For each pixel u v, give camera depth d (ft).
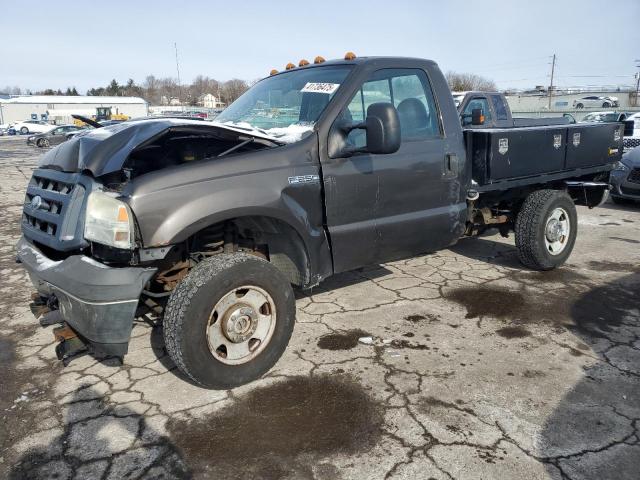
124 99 231.91
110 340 9.27
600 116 61.62
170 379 11.04
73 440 9.07
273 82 14.90
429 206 13.83
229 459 8.48
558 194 17.10
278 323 10.77
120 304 9.11
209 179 10.04
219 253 11.60
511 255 19.77
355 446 8.73
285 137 11.84
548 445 8.71
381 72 12.95
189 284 9.66
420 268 18.24
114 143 10.25
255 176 10.54
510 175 15.44
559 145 17.06
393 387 10.52
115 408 9.98
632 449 8.59
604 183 19.81
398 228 13.08
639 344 12.31
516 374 10.99
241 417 9.59
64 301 9.57
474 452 8.55
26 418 9.75
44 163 11.81
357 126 11.28
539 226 16.61
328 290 16.14
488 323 13.57
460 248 20.88
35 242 11.44
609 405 9.84
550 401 9.97
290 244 11.84
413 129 13.46
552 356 11.76
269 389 10.50
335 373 11.09
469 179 14.96
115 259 9.72
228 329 10.08
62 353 10.06
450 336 12.84
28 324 14.07
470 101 32.09
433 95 14.01
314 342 12.59
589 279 16.89
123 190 9.55
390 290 16.07
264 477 8.07
